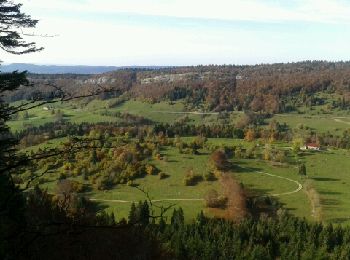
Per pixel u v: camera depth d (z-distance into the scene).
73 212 17.11
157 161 154.25
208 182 141.88
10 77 17.97
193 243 78.38
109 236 21.73
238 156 169.25
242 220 101.81
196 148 169.88
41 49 24.12
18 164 13.91
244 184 143.50
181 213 97.88
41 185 112.81
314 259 80.69
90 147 15.09
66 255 17.53
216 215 116.81
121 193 128.88
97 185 129.00
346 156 181.12
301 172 154.75
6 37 22.19
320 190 140.50
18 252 14.01
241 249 84.44
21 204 18.11
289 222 97.62
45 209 20.59
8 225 15.58
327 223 112.88
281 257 82.06
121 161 142.12
